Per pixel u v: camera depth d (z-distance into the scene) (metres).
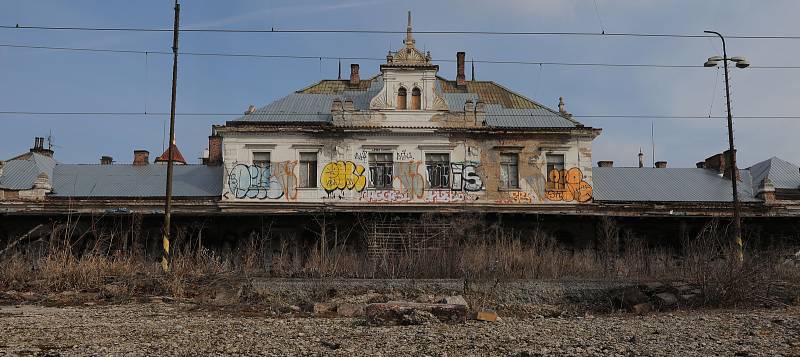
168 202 26.55
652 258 27.98
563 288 21.66
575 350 12.52
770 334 14.20
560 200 37.94
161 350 12.76
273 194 37.84
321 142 38.31
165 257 25.88
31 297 20.67
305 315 18.77
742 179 42.47
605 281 22.34
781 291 21.28
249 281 22.27
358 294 21.67
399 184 37.94
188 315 18.30
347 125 38.31
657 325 15.89
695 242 28.23
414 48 39.25
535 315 19.61
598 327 15.61
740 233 30.36
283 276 24.89
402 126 38.31
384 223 31.58
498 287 21.73
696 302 20.56
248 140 38.31
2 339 13.86
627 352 12.39
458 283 21.97
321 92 41.78
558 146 38.34
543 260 26.36
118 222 31.91
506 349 12.72
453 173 38.06
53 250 24.97
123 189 39.62
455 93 41.88
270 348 12.99
